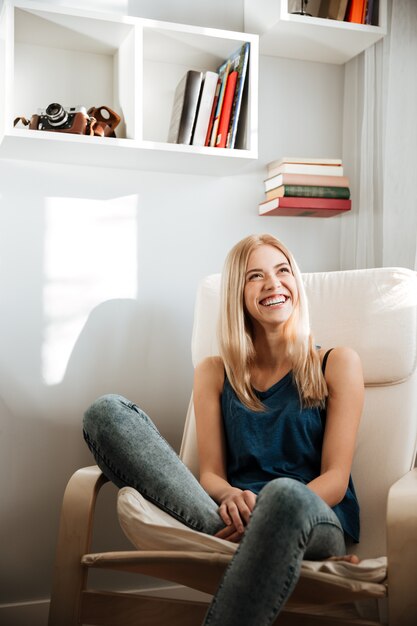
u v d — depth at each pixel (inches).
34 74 87.5
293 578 51.0
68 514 65.4
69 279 89.0
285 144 97.7
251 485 67.7
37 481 88.0
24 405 87.4
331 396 70.0
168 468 64.7
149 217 92.3
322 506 54.6
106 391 90.6
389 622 53.2
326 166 92.1
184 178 93.8
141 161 88.0
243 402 71.6
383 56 91.6
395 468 71.0
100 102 90.3
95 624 63.2
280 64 97.4
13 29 78.6
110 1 89.6
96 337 90.1
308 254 98.4
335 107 99.1
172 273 93.1
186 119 85.7
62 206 88.7
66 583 63.9
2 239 86.4
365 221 92.7
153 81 92.4
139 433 66.1
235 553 52.3
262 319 72.1
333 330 76.6
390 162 88.2
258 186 96.6
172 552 56.3
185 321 93.6
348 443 67.1
